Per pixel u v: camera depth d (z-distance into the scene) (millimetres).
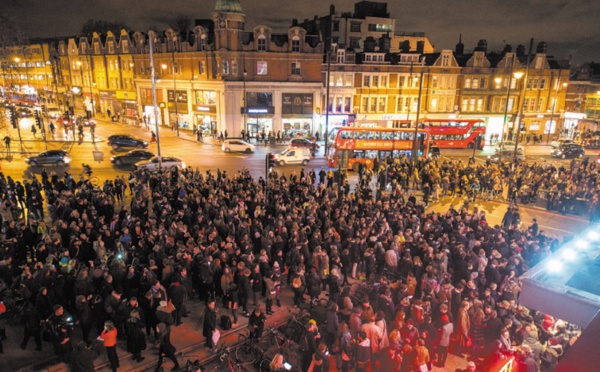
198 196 19359
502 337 10258
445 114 57812
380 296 11953
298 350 11438
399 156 34312
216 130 50750
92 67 75375
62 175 29984
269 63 50219
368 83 54375
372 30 76562
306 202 20297
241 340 12016
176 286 12070
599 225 7809
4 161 34156
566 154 47344
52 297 11234
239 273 12711
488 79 58406
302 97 52312
